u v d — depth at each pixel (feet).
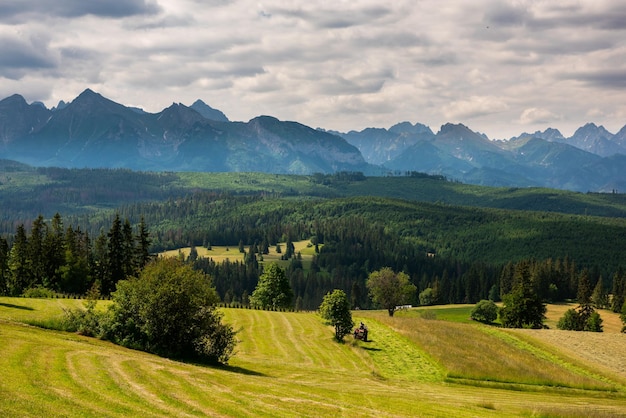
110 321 147.95
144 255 335.88
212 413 86.53
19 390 80.33
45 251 329.11
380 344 238.48
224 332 160.04
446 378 186.29
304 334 248.93
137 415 79.15
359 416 100.32
